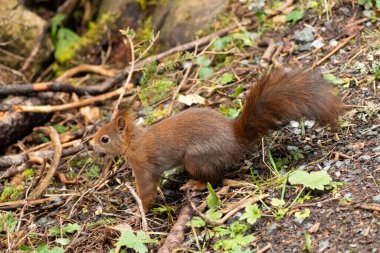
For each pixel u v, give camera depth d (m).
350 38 11.02
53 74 14.77
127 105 9.06
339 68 10.34
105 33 14.70
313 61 10.85
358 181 7.68
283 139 9.04
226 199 8.18
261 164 8.71
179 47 12.51
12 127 11.44
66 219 8.90
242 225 7.40
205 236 7.52
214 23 12.89
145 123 10.78
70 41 14.88
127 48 12.57
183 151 8.44
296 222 7.24
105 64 14.39
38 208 9.27
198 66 12.09
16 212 9.26
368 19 11.32
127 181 9.59
